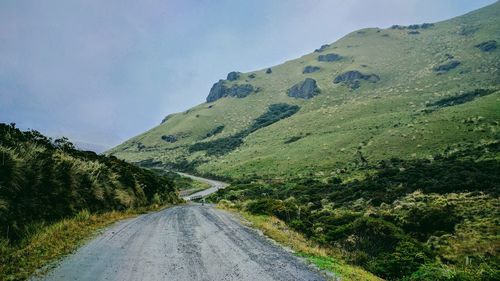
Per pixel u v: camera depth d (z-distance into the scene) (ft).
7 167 33.86
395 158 272.72
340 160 321.93
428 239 70.69
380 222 47.09
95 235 38.04
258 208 79.66
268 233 47.06
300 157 372.38
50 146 52.85
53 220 38.99
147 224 51.62
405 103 560.20
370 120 455.63
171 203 122.11
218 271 26.13
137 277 23.47
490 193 103.55
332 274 27.20
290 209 76.43
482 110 348.79
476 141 266.98
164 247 34.19
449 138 292.40
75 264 25.59
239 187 260.21
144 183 99.25
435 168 169.48
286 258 31.96
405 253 36.88
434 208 84.94
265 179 313.94
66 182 47.16
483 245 58.03
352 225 49.01
